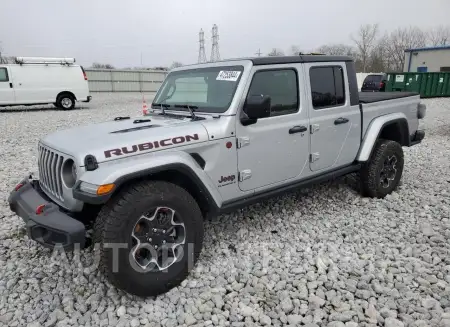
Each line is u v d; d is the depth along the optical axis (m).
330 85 4.25
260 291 3.03
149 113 4.27
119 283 2.77
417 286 3.03
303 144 3.97
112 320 2.73
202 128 3.23
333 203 4.87
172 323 2.69
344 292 2.97
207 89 3.71
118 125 3.60
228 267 3.40
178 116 3.76
